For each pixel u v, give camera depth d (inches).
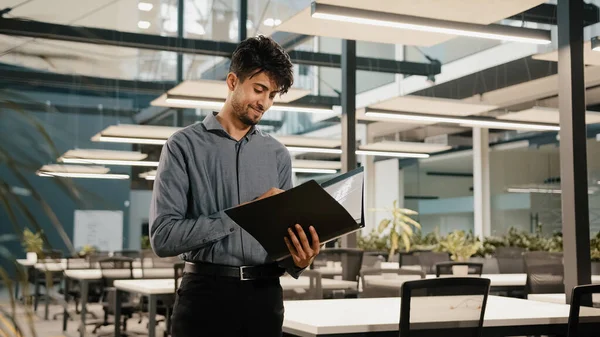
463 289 107.8
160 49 362.0
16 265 32.1
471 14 180.1
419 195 525.3
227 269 73.7
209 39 370.3
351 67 273.7
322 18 175.9
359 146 407.5
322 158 470.3
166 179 74.5
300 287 169.6
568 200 159.6
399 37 205.8
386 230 541.0
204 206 76.1
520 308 132.8
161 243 72.1
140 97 365.7
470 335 109.3
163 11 364.2
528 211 447.8
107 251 366.9
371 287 171.6
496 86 398.0
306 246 68.2
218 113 81.3
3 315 33.1
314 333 104.0
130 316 275.6
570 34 161.6
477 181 482.9
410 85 440.5
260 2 370.9
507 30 193.2
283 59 73.9
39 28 272.1
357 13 176.1
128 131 343.0
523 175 453.7
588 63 229.9
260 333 74.2
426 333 105.3
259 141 80.4
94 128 346.0
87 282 268.2
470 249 256.4
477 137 486.3
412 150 417.7
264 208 65.7
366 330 106.3
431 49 422.6
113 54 353.7
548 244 331.3
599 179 386.6
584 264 157.8
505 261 278.2
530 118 326.0
